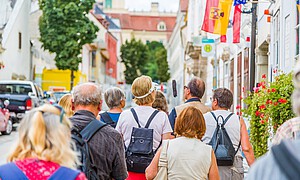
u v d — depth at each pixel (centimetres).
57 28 4850
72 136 515
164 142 596
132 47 10556
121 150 545
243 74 2034
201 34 3688
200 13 3784
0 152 1702
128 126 701
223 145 687
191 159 582
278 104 893
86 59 6750
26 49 4462
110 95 798
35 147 347
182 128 592
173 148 588
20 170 343
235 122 701
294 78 304
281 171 247
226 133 695
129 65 10581
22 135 352
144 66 10656
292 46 1266
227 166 686
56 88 4706
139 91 707
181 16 6003
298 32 1232
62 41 4853
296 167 242
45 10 4856
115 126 788
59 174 344
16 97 2636
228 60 2512
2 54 3712
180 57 6644
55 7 4841
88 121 539
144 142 691
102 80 8281
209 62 3381
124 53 10556
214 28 1717
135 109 711
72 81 4916
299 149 250
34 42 4941
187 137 595
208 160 586
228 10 1709
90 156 525
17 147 352
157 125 699
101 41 7531
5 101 2431
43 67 5269
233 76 2364
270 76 1589
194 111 598
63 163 352
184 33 5831
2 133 2419
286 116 888
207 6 1734
